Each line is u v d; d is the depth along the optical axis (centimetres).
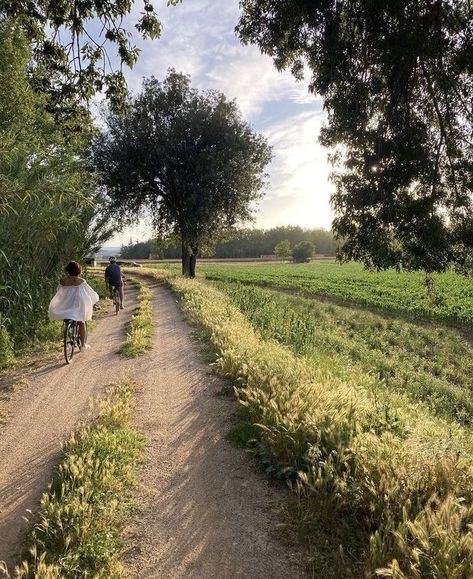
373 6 659
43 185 1045
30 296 1057
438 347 1456
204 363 838
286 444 434
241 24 853
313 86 804
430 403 921
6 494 400
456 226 748
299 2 745
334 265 9144
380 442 405
